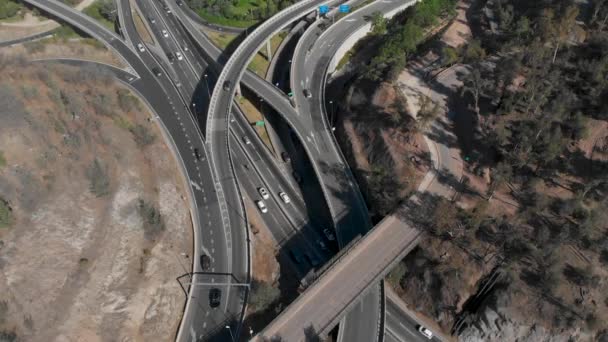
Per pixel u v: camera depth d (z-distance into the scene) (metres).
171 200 113.69
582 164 105.56
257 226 118.00
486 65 133.12
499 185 105.94
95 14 178.00
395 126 120.69
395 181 111.56
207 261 102.94
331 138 129.88
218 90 138.38
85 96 133.62
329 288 92.81
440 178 110.62
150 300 95.19
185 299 98.69
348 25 168.12
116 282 94.88
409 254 104.50
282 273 109.44
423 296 99.88
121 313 91.06
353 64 163.25
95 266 95.25
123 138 124.38
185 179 120.44
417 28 147.50
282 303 100.81
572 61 123.69
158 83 149.75
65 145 115.44
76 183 108.50
